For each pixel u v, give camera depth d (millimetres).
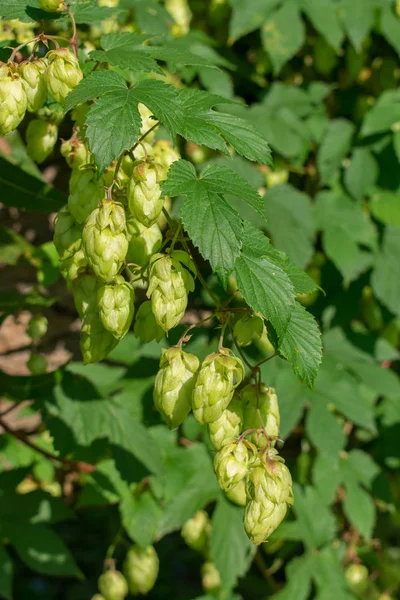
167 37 986
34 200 895
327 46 1160
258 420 692
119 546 1602
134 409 1028
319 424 1010
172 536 1591
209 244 637
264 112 1099
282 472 658
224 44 1165
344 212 1111
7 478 1011
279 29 1067
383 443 1199
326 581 1068
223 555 975
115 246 650
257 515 655
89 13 735
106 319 667
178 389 663
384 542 1314
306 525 1080
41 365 956
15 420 1170
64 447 924
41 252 967
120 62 688
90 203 675
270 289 656
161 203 662
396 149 1073
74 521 1660
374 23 1146
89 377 1059
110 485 990
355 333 1160
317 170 1165
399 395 1090
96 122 644
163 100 657
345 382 1058
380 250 1118
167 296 652
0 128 677
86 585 1578
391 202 1108
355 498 1115
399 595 1264
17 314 962
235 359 658
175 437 1034
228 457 660
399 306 1094
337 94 1234
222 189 652
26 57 823
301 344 677
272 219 1011
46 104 729
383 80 1218
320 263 1165
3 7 719
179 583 1600
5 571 958
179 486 997
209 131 666
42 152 758
